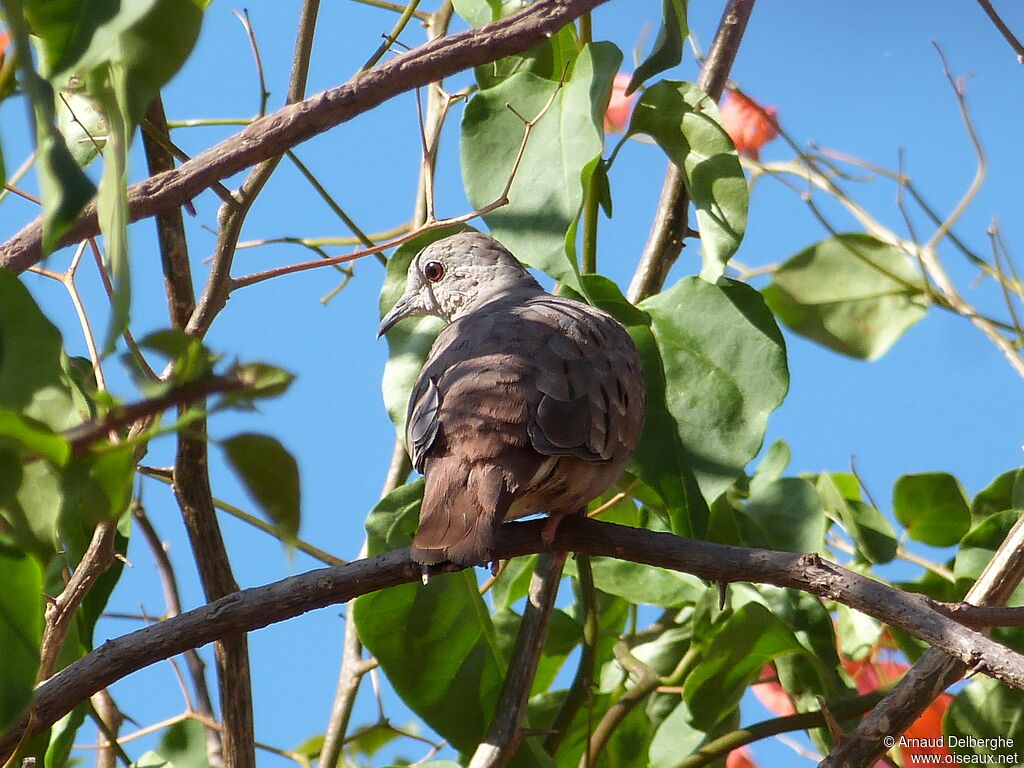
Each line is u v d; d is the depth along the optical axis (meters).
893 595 6.34
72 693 6.52
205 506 7.82
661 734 9.70
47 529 4.18
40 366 4.32
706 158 8.95
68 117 7.50
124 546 8.38
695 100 9.05
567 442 7.32
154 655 6.66
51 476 4.17
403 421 9.33
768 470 10.50
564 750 9.64
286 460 3.78
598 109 8.20
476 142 8.46
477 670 8.75
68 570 8.29
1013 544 7.77
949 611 6.48
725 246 8.80
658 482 8.30
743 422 8.45
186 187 6.15
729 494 10.09
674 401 8.52
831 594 6.50
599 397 7.69
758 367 8.55
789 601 9.73
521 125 8.45
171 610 9.31
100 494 3.55
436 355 8.21
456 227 10.79
